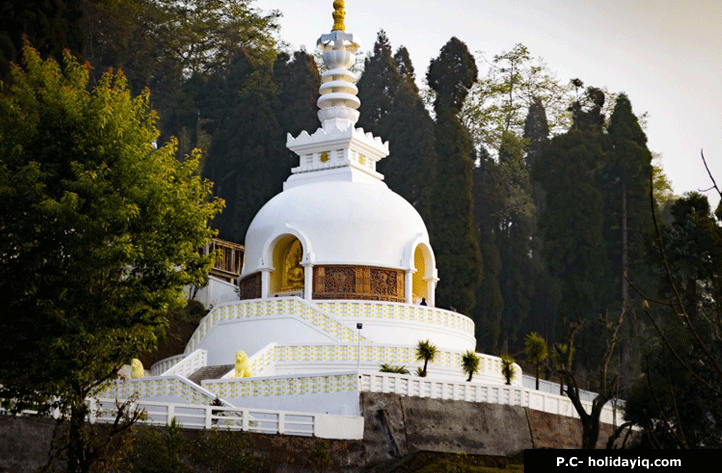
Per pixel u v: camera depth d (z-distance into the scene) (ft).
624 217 271.90
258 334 182.09
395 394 150.92
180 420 138.51
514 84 352.90
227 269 250.98
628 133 277.64
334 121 211.61
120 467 122.93
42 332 110.93
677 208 193.77
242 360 165.17
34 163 111.86
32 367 111.96
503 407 159.63
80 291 114.83
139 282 117.39
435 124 287.07
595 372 250.37
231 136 285.64
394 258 193.47
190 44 347.15
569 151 274.36
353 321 182.39
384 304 184.75
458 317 193.47
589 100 305.53
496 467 148.15
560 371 135.54
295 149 209.67
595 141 278.46
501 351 298.97
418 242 196.44
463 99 297.33
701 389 138.82
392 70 317.63
